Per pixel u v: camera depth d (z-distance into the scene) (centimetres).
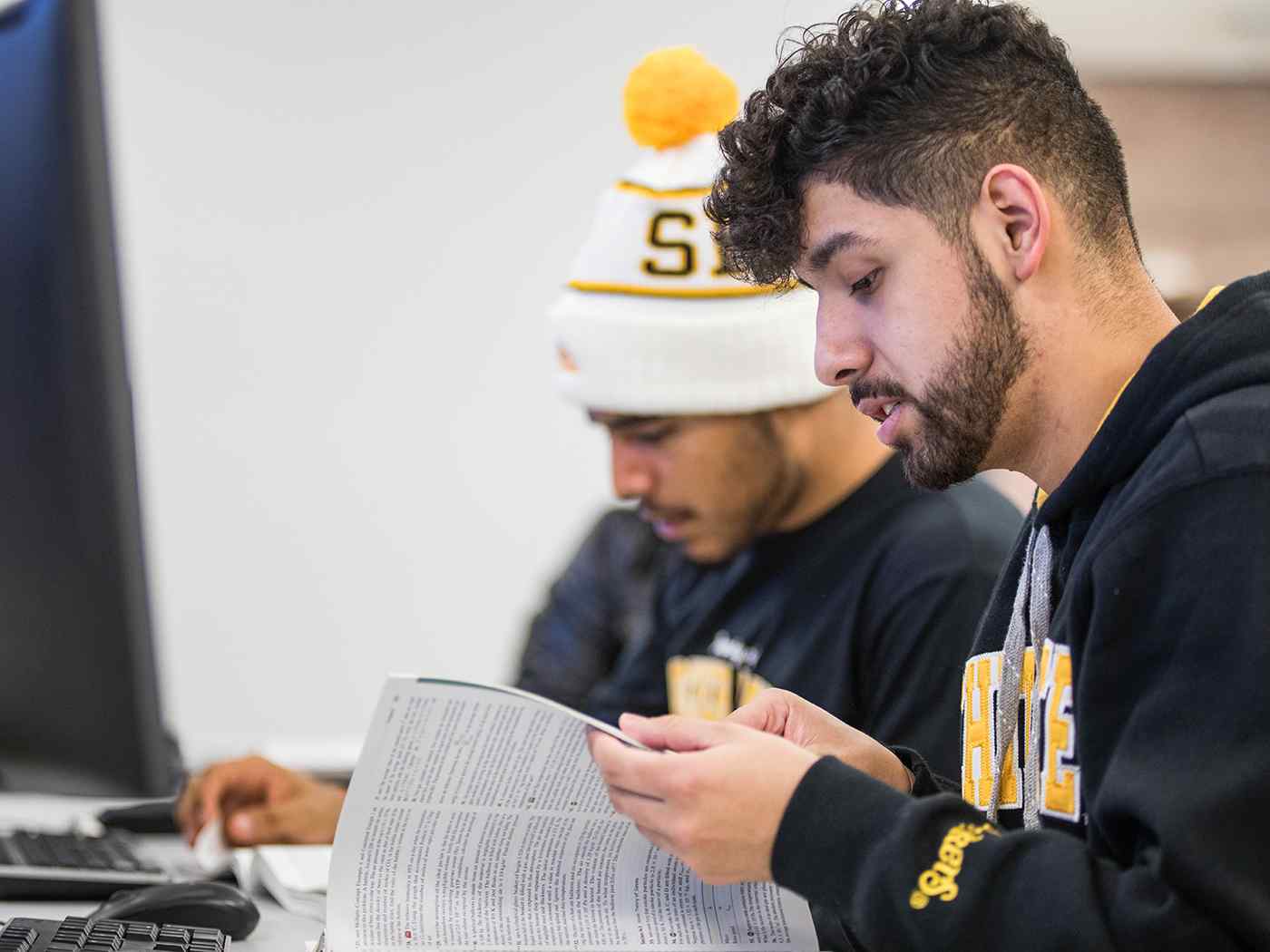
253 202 268
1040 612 93
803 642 148
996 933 72
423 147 270
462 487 274
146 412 266
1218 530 75
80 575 105
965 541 142
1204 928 69
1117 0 249
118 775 108
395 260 271
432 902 84
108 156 103
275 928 102
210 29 264
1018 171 85
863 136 85
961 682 136
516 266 273
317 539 272
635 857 87
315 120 268
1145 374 82
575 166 272
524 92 271
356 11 267
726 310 146
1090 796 77
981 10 89
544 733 83
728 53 268
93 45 102
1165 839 70
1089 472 85
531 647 200
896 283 86
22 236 104
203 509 268
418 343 272
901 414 88
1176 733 73
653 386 149
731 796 78
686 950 85
